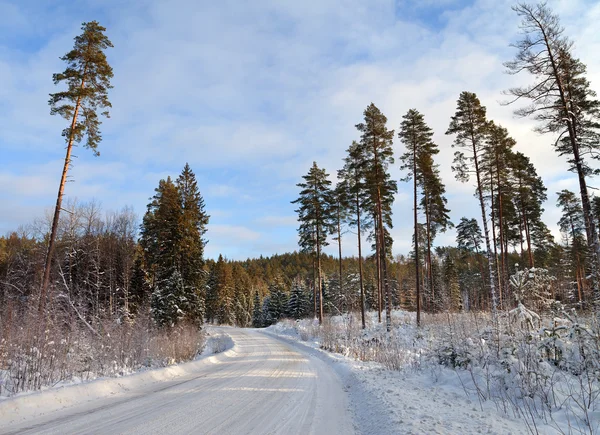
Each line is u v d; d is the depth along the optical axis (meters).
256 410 7.19
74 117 18.47
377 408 6.91
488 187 28.97
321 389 9.76
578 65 15.37
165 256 28.12
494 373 8.45
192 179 33.25
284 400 8.21
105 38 19.56
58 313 13.65
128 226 38.31
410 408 6.54
